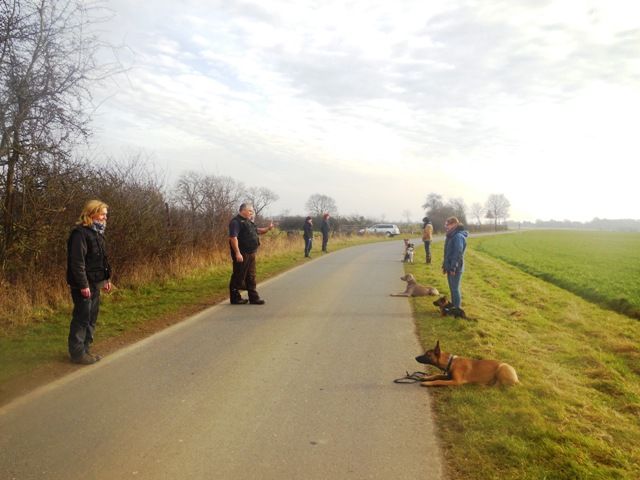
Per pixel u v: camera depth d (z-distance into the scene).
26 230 8.06
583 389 5.54
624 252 35.44
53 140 7.93
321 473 3.32
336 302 10.09
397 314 8.93
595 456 3.67
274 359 6.00
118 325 7.55
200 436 3.86
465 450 3.66
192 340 6.84
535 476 3.28
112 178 10.84
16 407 4.38
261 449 3.66
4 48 6.96
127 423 4.08
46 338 6.62
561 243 50.25
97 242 5.86
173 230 13.26
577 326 9.60
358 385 5.13
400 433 3.97
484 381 5.12
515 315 9.87
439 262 20.11
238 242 9.59
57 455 3.51
